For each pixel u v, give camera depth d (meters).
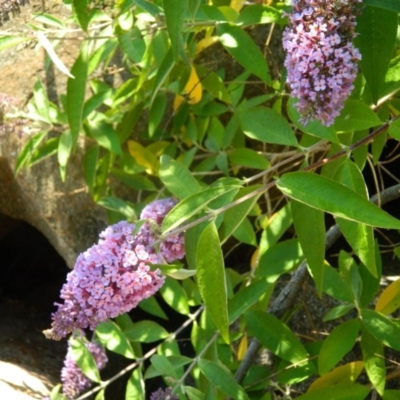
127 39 1.04
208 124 1.18
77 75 1.01
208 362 1.00
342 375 1.01
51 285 1.54
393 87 0.89
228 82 1.18
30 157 1.20
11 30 1.06
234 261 1.31
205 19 0.98
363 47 0.81
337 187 0.75
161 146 1.20
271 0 1.06
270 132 0.95
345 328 0.97
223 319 0.76
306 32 0.74
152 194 1.23
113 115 1.20
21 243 1.60
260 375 1.08
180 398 1.01
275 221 1.04
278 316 1.08
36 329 1.33
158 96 1.17
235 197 0.82
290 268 1.01
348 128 0.86
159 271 0.77
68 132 1.16
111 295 0.76
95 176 1.21
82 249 1.26
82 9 0.90
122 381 1.28
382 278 1.17
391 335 0.95
